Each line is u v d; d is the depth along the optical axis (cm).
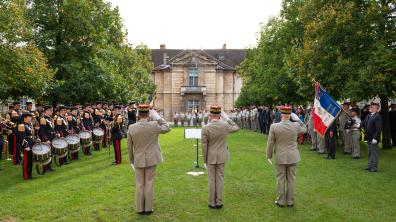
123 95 3344
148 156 804
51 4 2691
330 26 1755
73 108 1736
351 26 1695
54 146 1348
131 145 815
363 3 1783
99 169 1349
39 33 2673
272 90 2755
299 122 881
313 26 1816
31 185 1101
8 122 1569
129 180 1140
